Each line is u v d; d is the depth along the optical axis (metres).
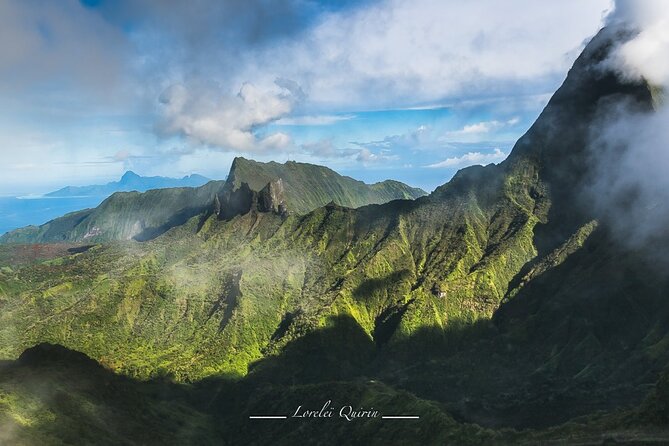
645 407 138.25
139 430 163.50
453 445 152.75
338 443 183.75
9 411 133.12
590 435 135.88
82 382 168.38
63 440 133.00
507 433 152.00
